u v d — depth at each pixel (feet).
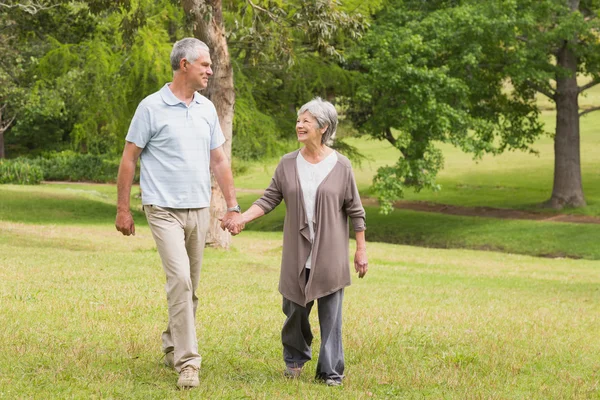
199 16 53.36
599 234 99.14
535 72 102.94
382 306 33.63
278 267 51.06
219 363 19.36
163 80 85.92
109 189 164.66
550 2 100.89
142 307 27.17
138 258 48.34
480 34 98.22
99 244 62.39
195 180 17.22
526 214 118.32
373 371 19.60
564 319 33.73
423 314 31.09
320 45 57.62
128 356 19.15
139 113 17.04
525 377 20.44
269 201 18.08
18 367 17.28
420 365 20.85
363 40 100.17
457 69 100.94
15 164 157.38
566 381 20.15
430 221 114.21
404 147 97.50
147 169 17.17
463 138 97.76
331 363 17.76
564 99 118.83
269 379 18.03
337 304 17.81
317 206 17.46
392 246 83.76
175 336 16.66
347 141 229.25
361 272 18.19
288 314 18.01
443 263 67.05
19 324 22.43
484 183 154.71
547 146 202.28
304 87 99.45
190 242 17.60
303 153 17.94
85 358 18.49
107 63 86.99
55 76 92.68
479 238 102.22
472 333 26.71
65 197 119.75
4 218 93.97
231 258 54.08
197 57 17.07
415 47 95.86
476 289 46.93
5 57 96.73
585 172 164.04
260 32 58.54
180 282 16.62
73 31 94.43
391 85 96.22
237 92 92.38
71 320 23.76
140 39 83.97
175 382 16.99
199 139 17.34
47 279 34.50
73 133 97.45
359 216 18.11
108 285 33.58
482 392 18.03
